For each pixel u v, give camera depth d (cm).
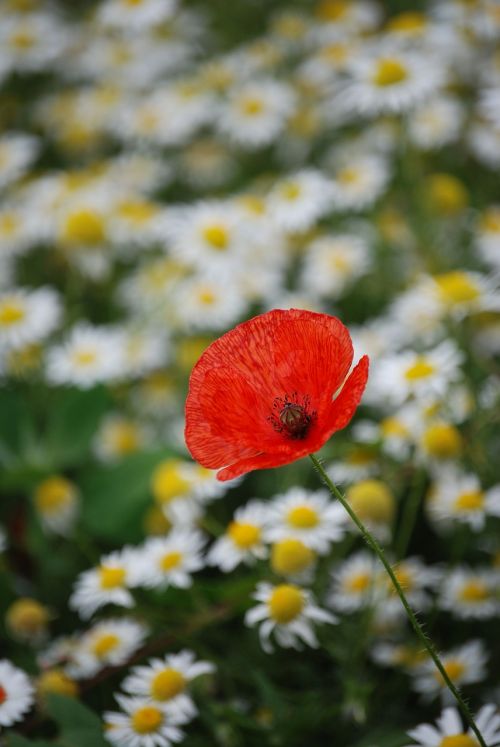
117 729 71
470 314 82
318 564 79
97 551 83
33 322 88
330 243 94
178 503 79
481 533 80
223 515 84
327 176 102
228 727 72
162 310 93
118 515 82
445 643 78
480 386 84
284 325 66
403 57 90
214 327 93
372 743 72
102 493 83
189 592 76
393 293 93
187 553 76
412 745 71
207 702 73
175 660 72
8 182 99
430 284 83
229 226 91
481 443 80
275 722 72
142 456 83
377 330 88
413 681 76
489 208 94
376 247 94
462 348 82
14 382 92
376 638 76
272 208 92
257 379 66
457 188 93
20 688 71
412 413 80
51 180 98
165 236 94
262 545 75
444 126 97
